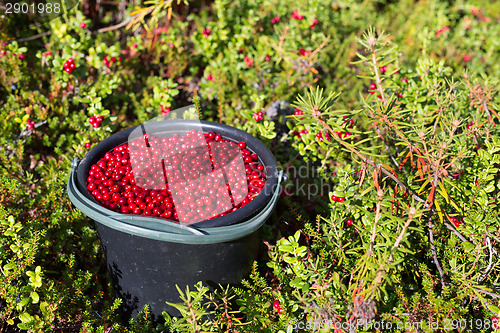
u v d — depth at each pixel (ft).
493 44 6.20
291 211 4.00
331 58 5.51
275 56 4.99
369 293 3.16
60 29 4.58
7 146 4.22
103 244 3.49
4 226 3.49
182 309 3.19
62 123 4.41
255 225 3.31
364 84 5.16
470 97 4.08
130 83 4.91
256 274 3.49
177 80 5.13
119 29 5.41
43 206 3.89
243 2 5.20
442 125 3.67
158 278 3.42
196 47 5.09
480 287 3.31
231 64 4.91
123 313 3.63
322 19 5.76
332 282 3.42
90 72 4.67
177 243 3.27
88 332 3.31
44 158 4.45
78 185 3.43
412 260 3.60
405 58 5.71
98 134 4.26
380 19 6.43
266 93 4.84
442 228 3.67
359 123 4.46
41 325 3.24
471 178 3.67
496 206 3.66
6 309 3.34
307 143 4.16
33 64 4.87
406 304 3.35
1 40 4.64
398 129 3.59
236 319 3.37
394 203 3.50
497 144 3.59
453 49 6.07
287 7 5.71
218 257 3.38
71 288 3.53
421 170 3.54
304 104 3.37
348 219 3.72
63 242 3.77
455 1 7.31
